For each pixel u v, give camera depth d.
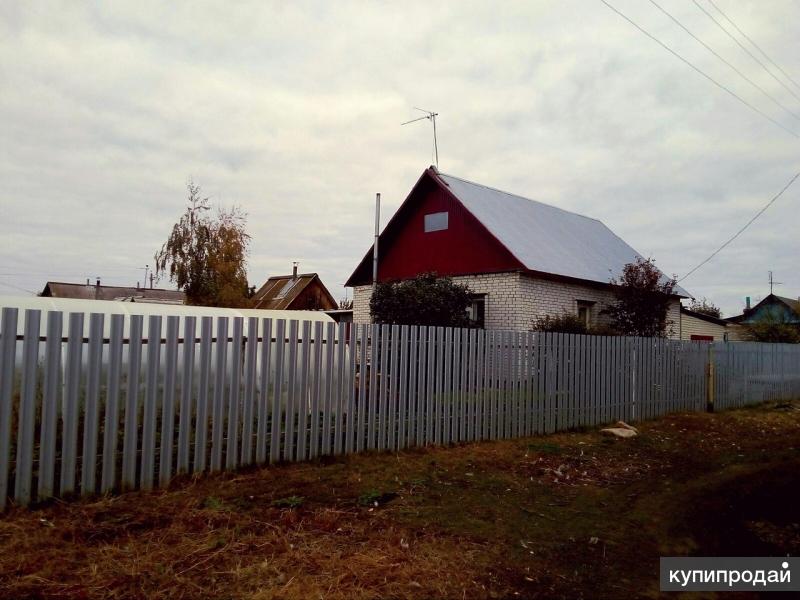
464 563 3.97
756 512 5.48
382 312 13.52
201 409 5.53
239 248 30.80
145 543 4.00
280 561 3.81
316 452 6.43
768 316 27.33
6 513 4.45
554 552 4.29
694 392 12.23
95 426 4.90
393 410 7.14
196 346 5.53
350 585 3.54
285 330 6.16
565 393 9.36
